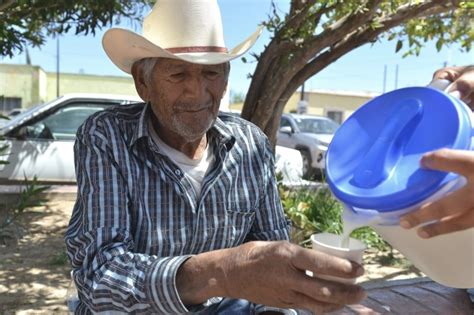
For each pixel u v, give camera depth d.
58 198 6.03
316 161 10.21
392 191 0.89
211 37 1.70
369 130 1.06
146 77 1.65
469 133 0.93
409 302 2.40
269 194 1.84
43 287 3.53
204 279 1.11
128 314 1.33
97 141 1.52
